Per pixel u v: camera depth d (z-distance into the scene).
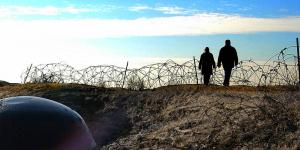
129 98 20.05
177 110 17.59
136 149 14.91
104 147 15.88
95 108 19.81
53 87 22.34
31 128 5.02
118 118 18.56
